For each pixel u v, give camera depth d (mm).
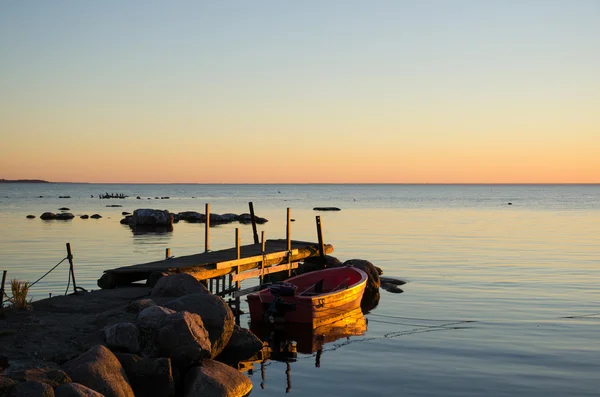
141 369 11516
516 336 17484
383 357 15656
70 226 58031
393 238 47812
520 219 74188
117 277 19562
